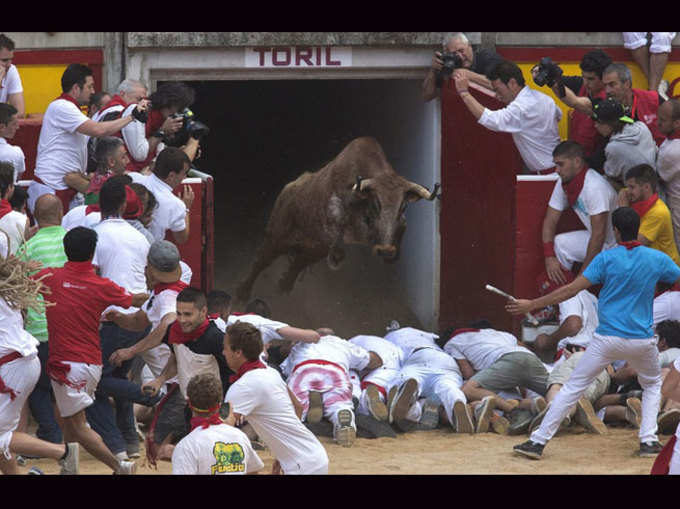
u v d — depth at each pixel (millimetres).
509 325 38844
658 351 31438
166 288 26219
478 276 41844
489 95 40875
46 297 24547
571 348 35281
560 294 28953
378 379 32719
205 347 24141
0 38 38469
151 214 30859
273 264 54469
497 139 39781
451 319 44406
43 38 44656
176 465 20188
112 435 27078
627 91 36906
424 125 47281
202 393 20359
